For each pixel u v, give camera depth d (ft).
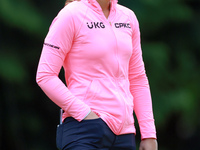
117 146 35.17
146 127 38.42
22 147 142.00
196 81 148.56
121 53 35.83
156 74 138.62
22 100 142.20
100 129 34.06
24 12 123.03
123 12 37.22
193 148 160.76
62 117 36.04
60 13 35.42
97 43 34.99
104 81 34.99
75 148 34.17
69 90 35.68
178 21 146.30
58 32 34.86
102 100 34.76
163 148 159.22
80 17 35.12
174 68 151.43
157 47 140.15
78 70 35.29
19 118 141.69
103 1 36.24
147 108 38.73
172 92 140.87
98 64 35.06
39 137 145.89
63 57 35.22
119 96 35.12
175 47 152.35
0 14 120.06
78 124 34.45
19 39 136.67
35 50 138.31
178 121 153.89
